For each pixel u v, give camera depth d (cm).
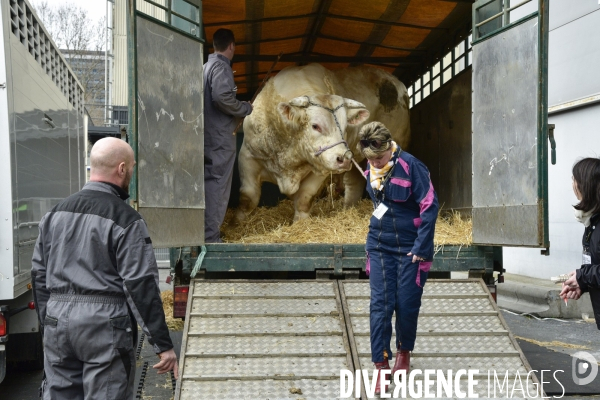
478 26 617
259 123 707
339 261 564
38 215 661
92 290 319
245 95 1063
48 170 727
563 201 1212
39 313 339
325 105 648
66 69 905
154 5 537
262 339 495
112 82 2670
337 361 477
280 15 762
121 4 2677
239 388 447
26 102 616
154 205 516
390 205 448
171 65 543
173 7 565
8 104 546
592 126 1138
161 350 317
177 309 559
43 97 708
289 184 704
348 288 554
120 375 318
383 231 450
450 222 744
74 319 315
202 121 582
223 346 487
